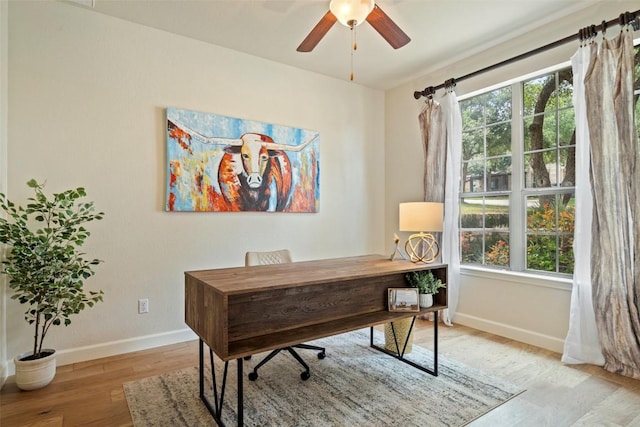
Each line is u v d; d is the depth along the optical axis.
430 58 3.58
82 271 2.31
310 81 3.91
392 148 4.48
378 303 2.42
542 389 2.24
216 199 3.23
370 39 3.16
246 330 1.88
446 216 3.61
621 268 2.38
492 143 3.50
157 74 2.97
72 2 2.58
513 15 2.79
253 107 3.49
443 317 3.60
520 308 3.11
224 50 3.31
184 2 2.59
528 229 3.19
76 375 2.42
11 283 2.13
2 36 2.32
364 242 4.40
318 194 3.94
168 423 1.87
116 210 2.80
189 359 2.71
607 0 2.56
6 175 2.38
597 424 1.87
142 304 2.92
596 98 2.49
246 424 1.85
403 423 1.88
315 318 2.13
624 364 2.39
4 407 2.01
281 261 2.88
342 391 2.21
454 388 2.25
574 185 2.88
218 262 3.28
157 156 2.97
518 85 3.26
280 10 2.70
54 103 2.56
